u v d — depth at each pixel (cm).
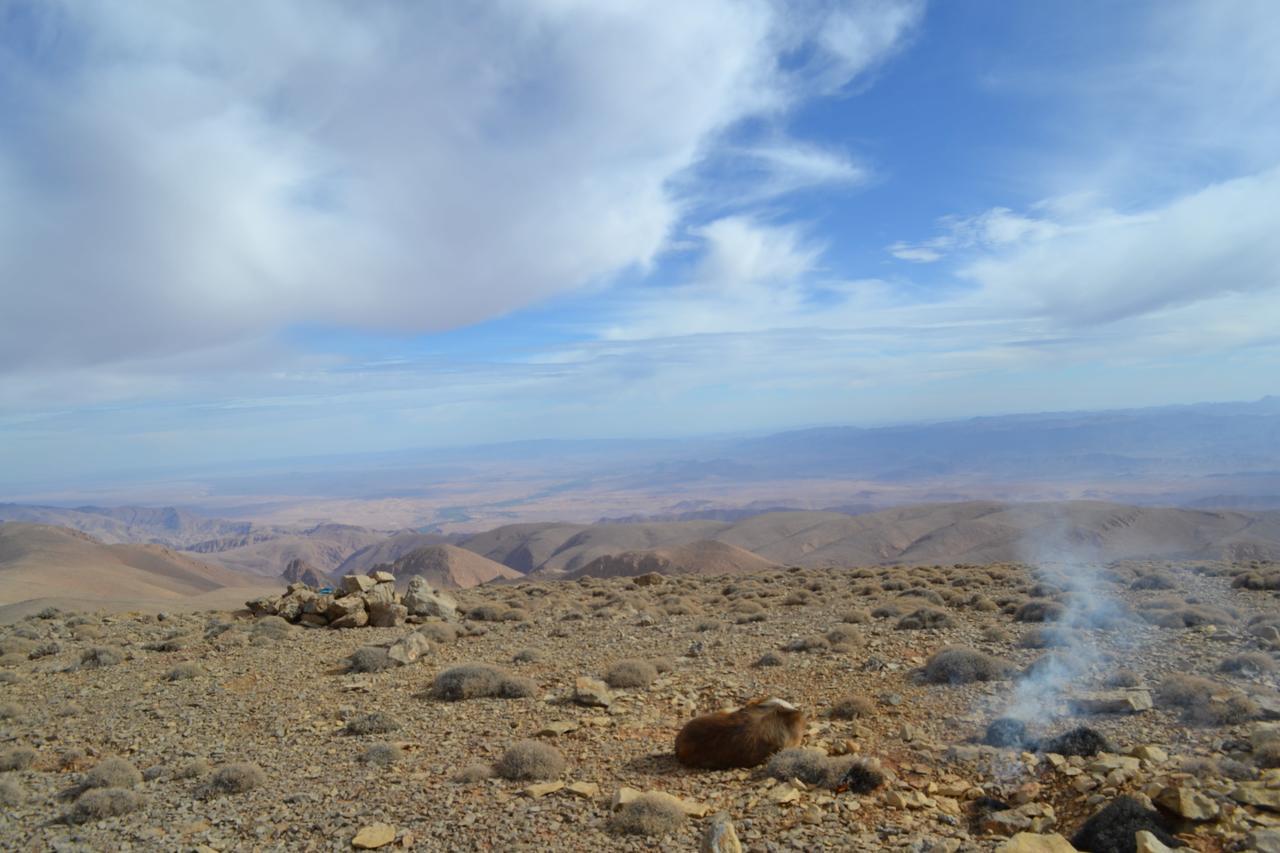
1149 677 1434
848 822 910
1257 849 716
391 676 2061
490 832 972
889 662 1769
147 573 19600
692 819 966
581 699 1617
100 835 1097
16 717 1836
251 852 987
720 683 1736
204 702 1895
